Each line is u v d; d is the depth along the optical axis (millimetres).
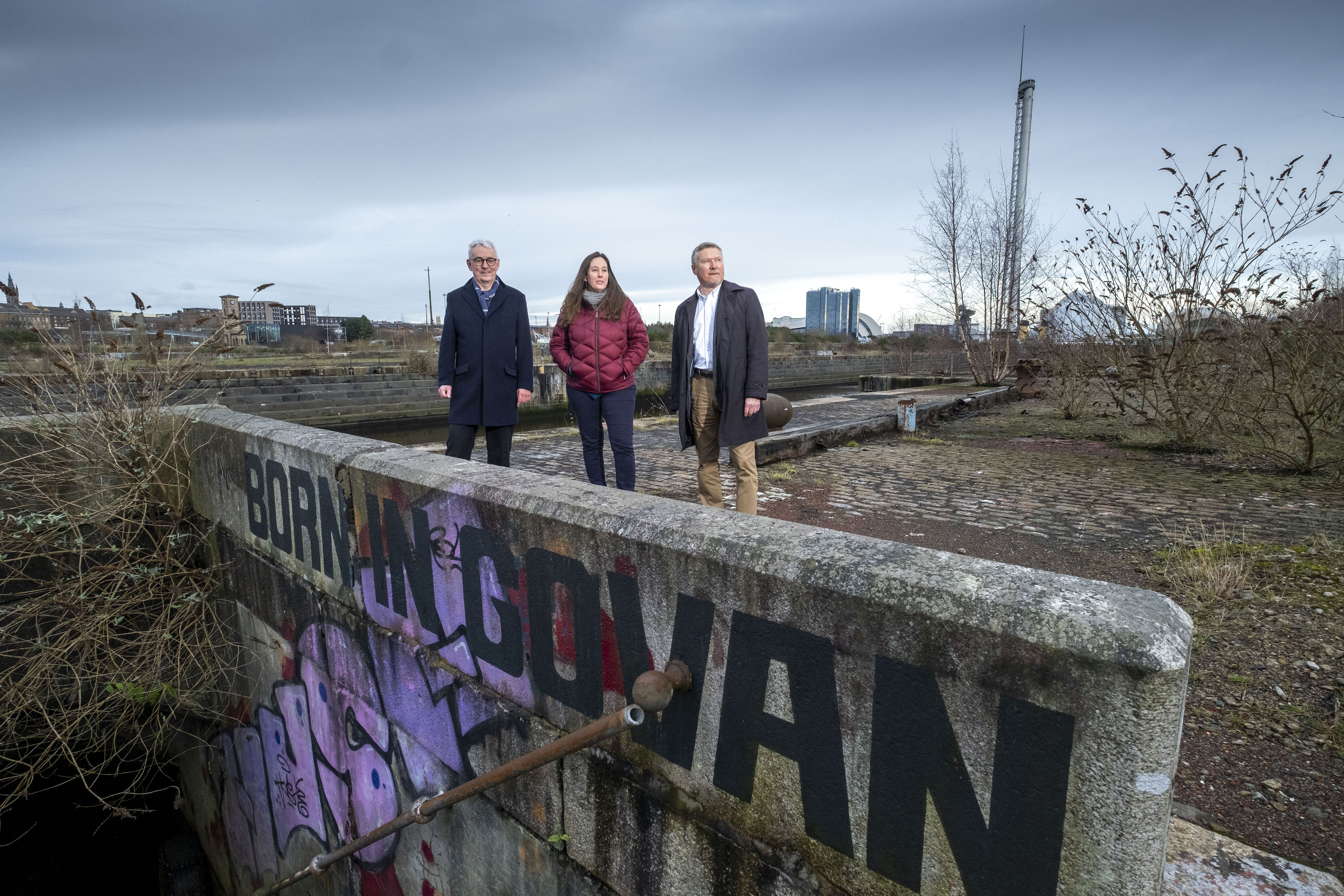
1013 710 1121
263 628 3914
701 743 1646
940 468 7004
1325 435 6336
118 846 6242
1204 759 2092
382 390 25922
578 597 1913
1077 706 1048
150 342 4520
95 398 4328
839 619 1331
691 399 4191
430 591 2523
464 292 4406
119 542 4395
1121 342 8070
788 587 1407
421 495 2475
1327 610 2998
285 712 3869
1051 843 1112
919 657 1226
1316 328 6078
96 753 5105
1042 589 1150
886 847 1330
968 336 21094
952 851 1236
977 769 1182
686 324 4176
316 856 3818
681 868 1729
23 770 4379
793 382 41750
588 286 4230
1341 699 2334
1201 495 5539
